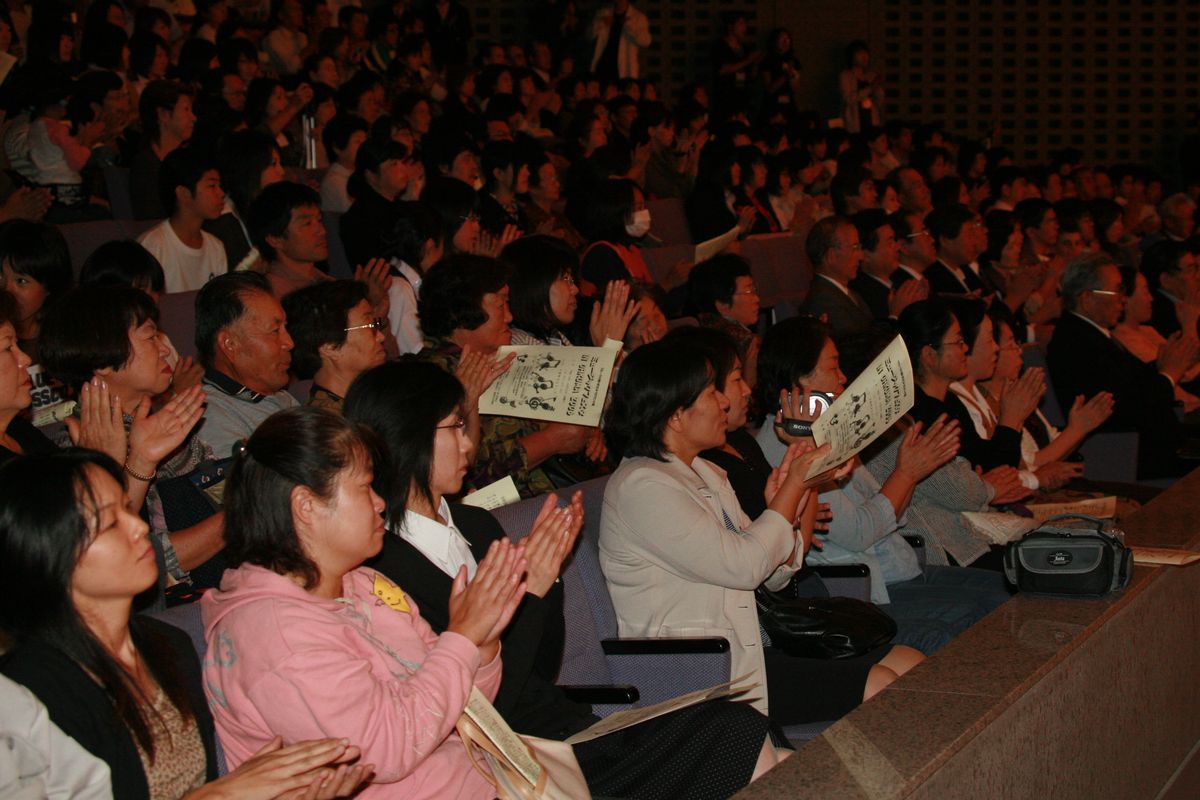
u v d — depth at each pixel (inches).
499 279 155.6
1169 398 235.1
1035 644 115.5
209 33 366.6
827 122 564.7
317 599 84.7
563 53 495.5
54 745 72.9
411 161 259.1
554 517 105.2
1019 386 185.2
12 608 75.6
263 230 195.3
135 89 303.4
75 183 247.9
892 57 590.9
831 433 119.9
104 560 76.7
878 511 148.8
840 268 255.0
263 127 294.4
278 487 83.7
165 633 86.3
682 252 286.2
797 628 129.3
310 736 80.2
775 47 534.3
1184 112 604.7
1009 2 595.5
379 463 91.2
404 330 199.3
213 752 83.7
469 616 89.4
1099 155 604.4
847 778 89.8
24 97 251.1
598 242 243.0
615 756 105.9
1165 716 142.9
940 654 113.7
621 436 129.6
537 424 158.7
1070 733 117.6
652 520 123.0
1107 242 376.2
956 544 169.3
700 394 126.5
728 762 103.7
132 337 121.1
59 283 150.4
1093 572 125.8
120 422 108.3
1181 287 286.4
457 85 411.8
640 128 365.4
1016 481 177.9
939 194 383.6
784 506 124.6
